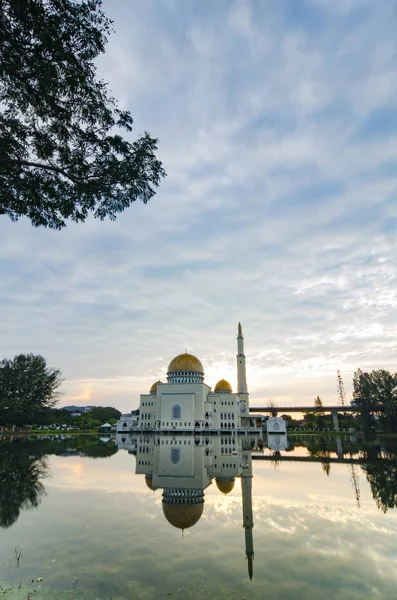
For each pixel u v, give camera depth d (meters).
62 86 14.30
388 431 101.25
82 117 15.55
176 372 116.69
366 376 104.12
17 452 56.34
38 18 12.64
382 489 27.62
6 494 25.97
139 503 23.64
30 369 117.00
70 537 16.83
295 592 11.63
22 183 15.59
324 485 29.78
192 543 16.09
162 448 68.50
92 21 14.14
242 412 126.12
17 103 15.08
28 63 13.48
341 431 137.75
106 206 17.59
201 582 12.28
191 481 32.31
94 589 11.84
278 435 117.38
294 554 14.73
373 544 15.88
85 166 15.85
